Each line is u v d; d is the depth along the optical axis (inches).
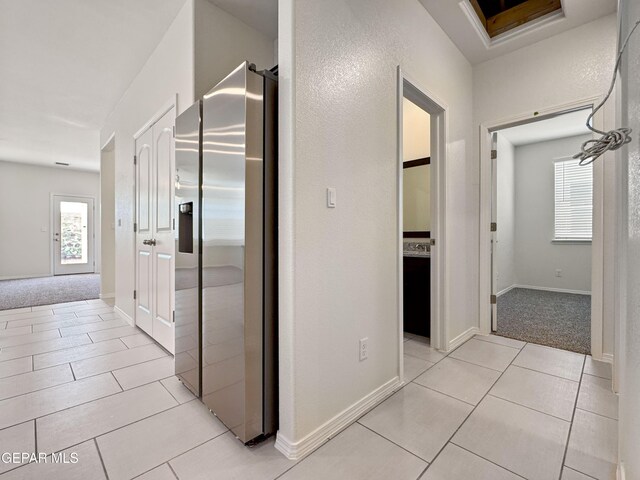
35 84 129.2
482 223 115.5
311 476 47.6
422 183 122.1
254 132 54.6
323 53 57.5
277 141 58.3
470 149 115.8
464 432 58.6
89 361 90.7
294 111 52.2
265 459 51.4
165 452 53.0
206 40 83.5
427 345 104.1
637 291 34.0
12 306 159.6
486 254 115.0
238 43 91.0
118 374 82.4
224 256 58.3
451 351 99.1
